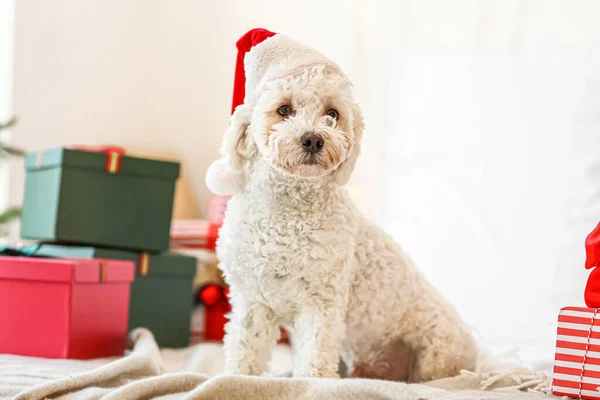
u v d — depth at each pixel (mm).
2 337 2305
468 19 3010
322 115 1729
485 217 2605
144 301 2939
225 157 1790
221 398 1446
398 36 3293
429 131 2900
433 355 1967
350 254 1788
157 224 2959
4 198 3922
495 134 2648
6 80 4004
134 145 4168
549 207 2432
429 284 2105
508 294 2461
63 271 2287
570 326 1618
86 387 1653
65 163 2771
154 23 4160
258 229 1732
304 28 3770
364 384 1401
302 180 1702
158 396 1526
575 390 1589
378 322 1924
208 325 3244
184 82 4168
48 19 4020
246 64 1834
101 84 4121
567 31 2613
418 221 2824
